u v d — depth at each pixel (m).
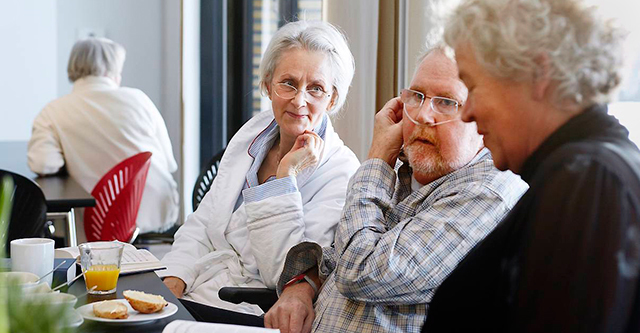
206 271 2.20
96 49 4.31
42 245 1.60
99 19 5.78
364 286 1.58
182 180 5.42
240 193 2.28
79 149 4.20
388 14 2.66
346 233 1.66
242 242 2.19
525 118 1.02
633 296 0.83
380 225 1.66
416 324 1.63
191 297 2.15
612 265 0.83
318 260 1.85
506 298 0.97
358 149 2.77
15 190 2.79
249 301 2.00
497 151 1.08
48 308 0.74
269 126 2.28
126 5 5.75
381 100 2.71
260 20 5.16
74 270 1.76
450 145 1.64
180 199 5.47
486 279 1.03
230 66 5.36
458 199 1.58
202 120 5.58
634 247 0.83
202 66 5.54
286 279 1.91
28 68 5.82
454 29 1.09
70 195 3.16
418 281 1.55
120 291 1.66
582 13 0.99
